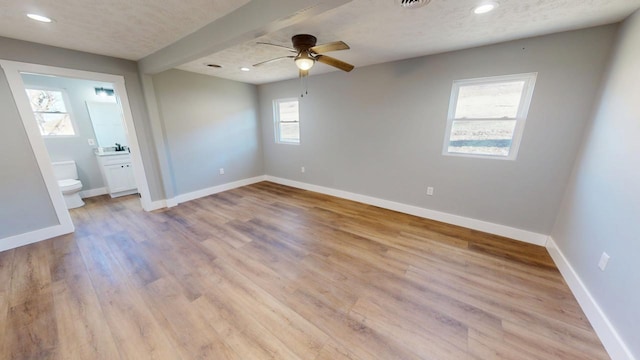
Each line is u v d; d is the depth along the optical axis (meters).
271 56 2.98
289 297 1.88
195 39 2.29
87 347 1.46
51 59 2.64
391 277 2.11
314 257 2.43
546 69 2.29
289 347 1.46
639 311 1.22
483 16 1.87
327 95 4.07
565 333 1.54
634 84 1.54
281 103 4.97
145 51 2.87
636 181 1.38
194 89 4.06
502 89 2.62
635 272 1.29
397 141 3.44
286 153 5.06
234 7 1.82
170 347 1.46
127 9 1.81
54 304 1.81
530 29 2.11
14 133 2.54
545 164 2.45
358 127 3.81
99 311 1.74
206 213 3.61
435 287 1.98
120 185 4.45
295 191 4.79
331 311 1.74
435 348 1.45
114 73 3.12
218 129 4.54
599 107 2.00
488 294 1.89
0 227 2.56
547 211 2.52
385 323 1.63
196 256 2.46
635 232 1.33
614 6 1.64
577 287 1.85
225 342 1.50
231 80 4.61
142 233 2.96
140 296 1.89
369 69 3.47
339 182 4.32
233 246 2.65
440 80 2.91
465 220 3.07
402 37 2.34
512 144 2.64
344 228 3.08
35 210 2.74
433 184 3.24
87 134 4.32
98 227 3.14
